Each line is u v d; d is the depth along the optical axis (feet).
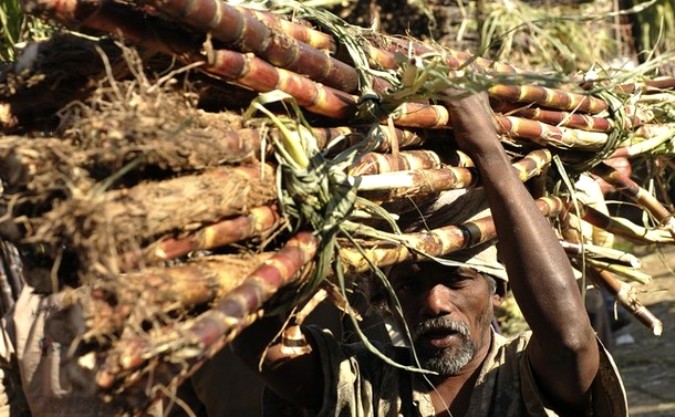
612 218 9.31
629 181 9.47
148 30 5.83
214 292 5.68
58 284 5.68
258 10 6.88
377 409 7.80
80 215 5.14
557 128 8.31
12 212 5.56
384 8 19.67
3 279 10.76
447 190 7.38
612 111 8.90
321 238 6.40
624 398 7.23
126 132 5.35
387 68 7.47
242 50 6.23
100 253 5.17
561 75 6.59
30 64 5.86
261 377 7.63
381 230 7.29
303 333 7.84
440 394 7.80
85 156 5.28
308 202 6.33
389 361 6.86
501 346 7.90
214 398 10.34
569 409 7.50
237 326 5.69
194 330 5.35
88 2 5.68
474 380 7.79
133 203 5.31
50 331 5.65
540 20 7.54
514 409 7.60
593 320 12.78
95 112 5.47
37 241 5.35
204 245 5.77
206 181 5.71
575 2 21.26
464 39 19.92
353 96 7.10
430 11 19.45
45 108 6.09
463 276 7.72
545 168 8.38
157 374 5.48
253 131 6.21
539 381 7.45
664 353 21.13
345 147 6.87
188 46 5.97
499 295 8.21
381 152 7.09
